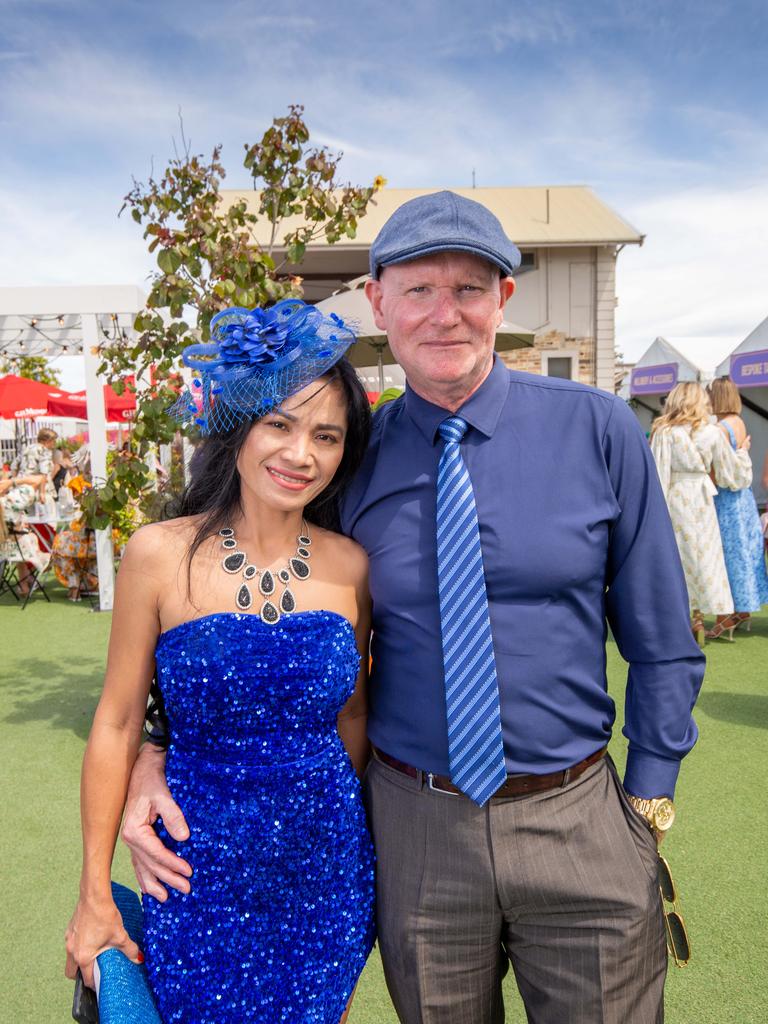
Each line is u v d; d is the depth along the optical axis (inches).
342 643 53.6
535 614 52.3
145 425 136.3
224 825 50.8
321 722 53.7
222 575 52.7
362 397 55.0
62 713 174.4
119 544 269.9
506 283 56.0
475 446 54.1
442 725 52.7
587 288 537.0
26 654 224.8
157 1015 49.4
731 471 206.7
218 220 129.4
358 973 55.3
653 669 56.5
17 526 290.5
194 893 50.6
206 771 51.8
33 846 116.9
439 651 53.2
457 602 51.6
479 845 51.9
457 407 54.8
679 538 208.2
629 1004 52.4
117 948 52.0
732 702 168.4
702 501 204.7
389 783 56.0
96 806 52.2
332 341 52.4
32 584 297.1
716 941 90.4
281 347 50.9
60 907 101.4
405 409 58.0
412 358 52.9
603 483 53.5
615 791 56.2
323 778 53.1
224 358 51.2
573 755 53.2
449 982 54.2
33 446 380.8
